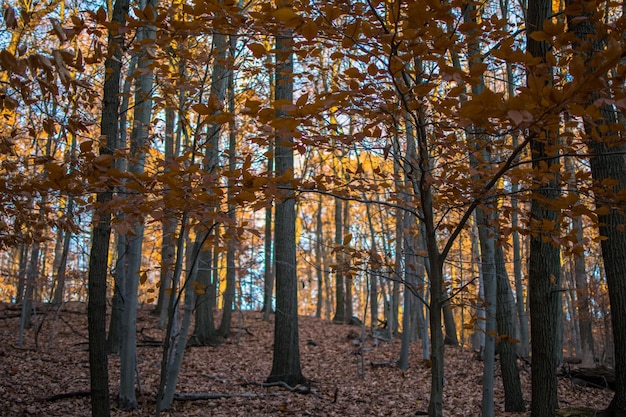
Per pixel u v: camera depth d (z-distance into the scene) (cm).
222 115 234
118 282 823
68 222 421
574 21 215
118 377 991
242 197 275
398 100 331
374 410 887
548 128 239
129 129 880
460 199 341
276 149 959
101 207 308
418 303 1830
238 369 1164
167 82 505
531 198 330
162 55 420
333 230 3147
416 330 2109
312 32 198
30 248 1456
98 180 306
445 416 870
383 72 273
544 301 454
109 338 1230
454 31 257
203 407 839
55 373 969
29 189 326
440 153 370
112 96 529
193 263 467
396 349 1555
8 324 1475
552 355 448
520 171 296
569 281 2138
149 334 1456
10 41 662
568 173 312
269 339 1617
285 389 991
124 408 773
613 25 211
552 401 445
